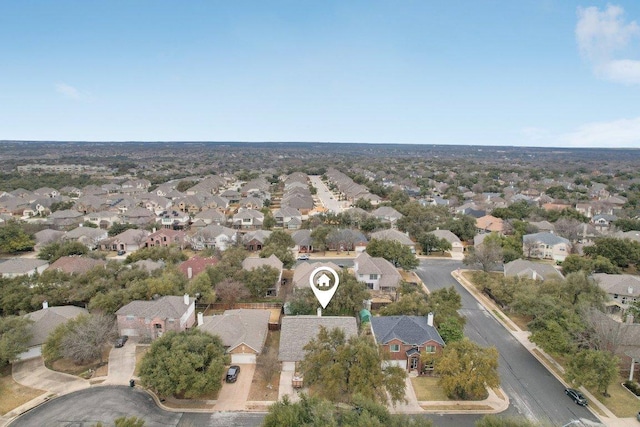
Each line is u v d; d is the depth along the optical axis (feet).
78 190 577.02
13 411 129.29
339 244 318.45
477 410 132.87
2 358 146.51
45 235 325.83
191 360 133.90
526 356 167.94
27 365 155.63
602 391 142.00
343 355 127.75
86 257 267.80
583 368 141.28
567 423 127.03
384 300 215.92
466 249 324.80
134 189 596.70
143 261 242.37
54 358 152.46
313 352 136.36
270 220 392.06
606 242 277.85
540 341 160.04
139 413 129.29
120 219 399.85
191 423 125.29
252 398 137.18
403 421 105.19
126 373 150.51
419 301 184.44
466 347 139.74
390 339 153.79
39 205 453.17
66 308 183.42
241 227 396.78
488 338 182.91
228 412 130.41
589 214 436.35
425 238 316.81
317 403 111.65
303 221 403.34
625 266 281.74
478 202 495.82
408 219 370.73
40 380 146.30
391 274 234.38
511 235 346.74
